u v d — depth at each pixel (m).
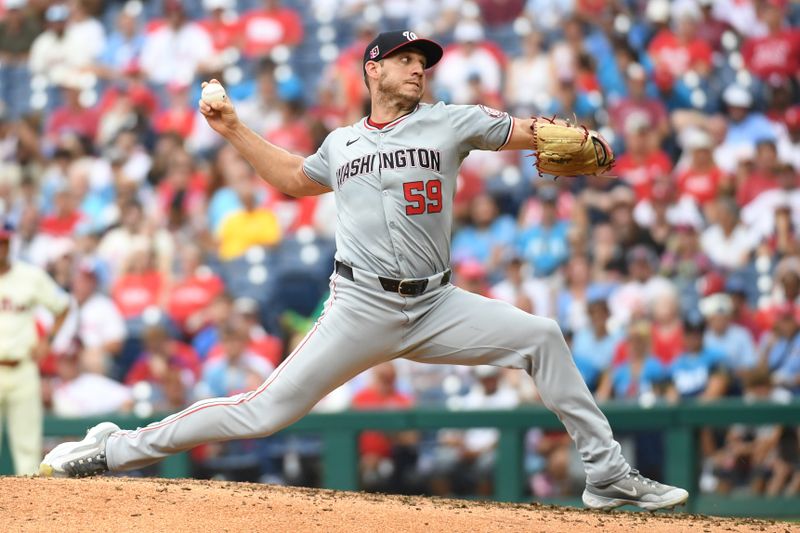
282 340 39.34
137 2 50.38
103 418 30.97
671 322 36.62
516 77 45.16
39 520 14.19
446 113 16.08
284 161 17.11
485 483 34.12
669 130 43.16
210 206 43.06
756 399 32.97
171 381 38.03
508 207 41.62
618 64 44.97
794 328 36.94
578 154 15.97
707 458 34.38
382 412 30.39
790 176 41.47
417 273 16.06
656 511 18.58
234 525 14.25
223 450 34.84
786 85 45.47
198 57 48.34
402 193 15.84
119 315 40.66
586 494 17.23
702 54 45.56
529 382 35.41
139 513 14.61
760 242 40.34
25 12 50.69
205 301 40.50
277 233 42.38
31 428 30.33
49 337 31.33
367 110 46.12
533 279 39.19
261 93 46.38
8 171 46.22
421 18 48.06
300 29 48.72
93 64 49.28
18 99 48.97
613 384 36.09
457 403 35.53
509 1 47.47
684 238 39.72
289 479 35.06
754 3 46.97
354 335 16.16
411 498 17.50
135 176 44.62
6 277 30.20
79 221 43.59
